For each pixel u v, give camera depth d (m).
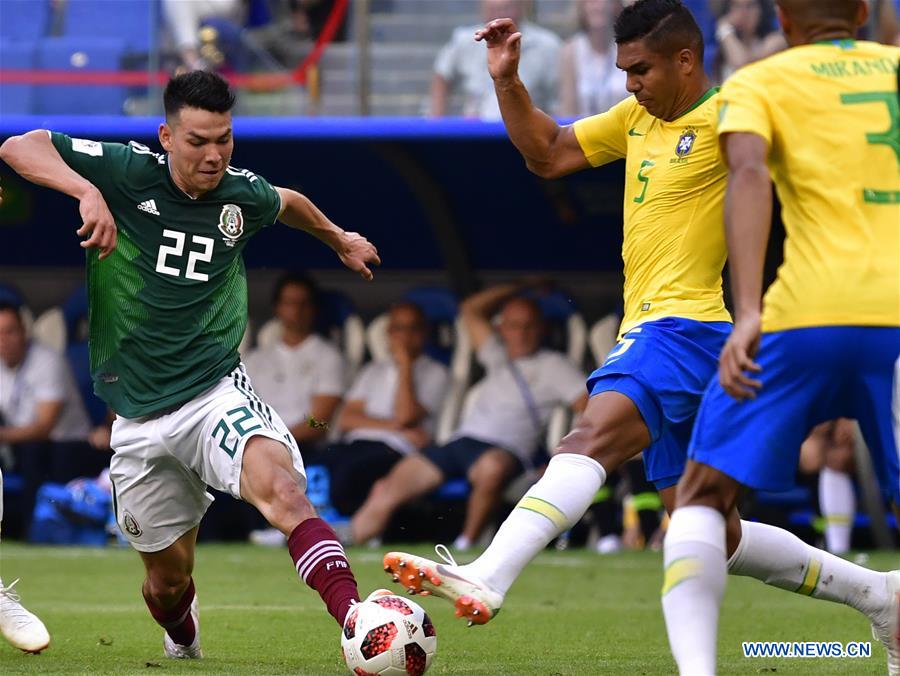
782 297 13.86
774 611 27.09
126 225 18.33
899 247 13.80
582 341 44.41
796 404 13.88
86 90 45.66
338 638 22.02
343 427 44.09
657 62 18.08
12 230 49.69
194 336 18.31
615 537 42.06
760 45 43.50
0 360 44.19
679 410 17.86
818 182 13.81
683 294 18.19
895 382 13.77
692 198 18.17
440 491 42.22
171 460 18.27
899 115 13.98
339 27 47.44
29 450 43.72
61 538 42.94
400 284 49.91
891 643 17.23
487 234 47.97
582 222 47.28
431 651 16.25
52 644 21.14
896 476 14.15
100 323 18.45
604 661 19.36
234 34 45.91
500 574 16.36
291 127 42.16
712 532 14.09
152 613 19.31
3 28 46.16
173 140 18.06
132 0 45.94
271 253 49.88
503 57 19.45
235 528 45.62
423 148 44.22
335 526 42.19
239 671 17.56
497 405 42.31
